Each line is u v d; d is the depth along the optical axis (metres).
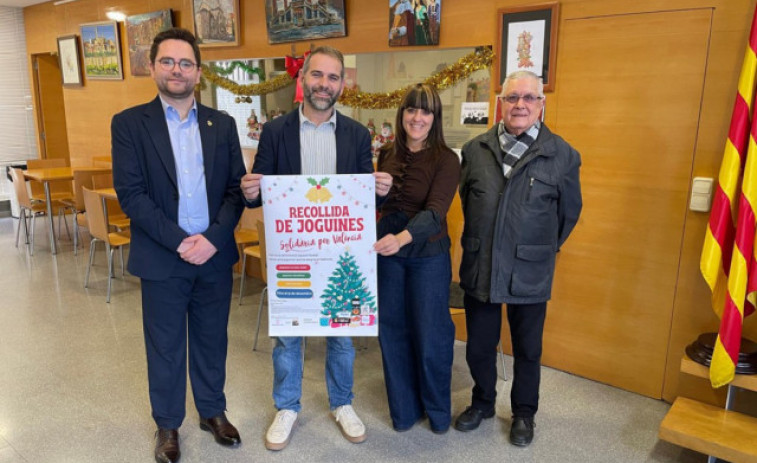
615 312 3.01
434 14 3.36
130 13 5.66
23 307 4.19
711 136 2.60
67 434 2.56
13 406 2.79
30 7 7.38
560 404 2.88
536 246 2.34
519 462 2.40
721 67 2.54
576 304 3.13
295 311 2.29
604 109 2.88
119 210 5.42
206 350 2.45
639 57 2.74
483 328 2.52
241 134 4.72
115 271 5.14
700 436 2.25
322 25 3.91
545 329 3.28
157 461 2.36
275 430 2.48
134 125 2.14
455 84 3.39
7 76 7.59
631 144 2.82
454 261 3.40
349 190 2.17
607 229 2.96
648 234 2.84
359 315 2.29
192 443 2.50
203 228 2.28
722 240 2.44
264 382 3.09
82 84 6.51
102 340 3.60
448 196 2.26
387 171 2.40
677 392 2.87
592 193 2.98
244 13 4.43
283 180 2.15
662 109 2.71
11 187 7.45
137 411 2.76
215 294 2.37
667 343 2.87
